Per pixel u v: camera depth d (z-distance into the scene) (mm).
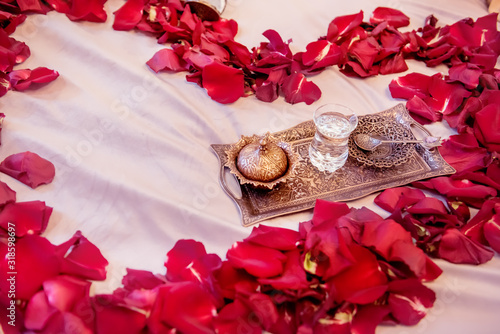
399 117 796
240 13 950
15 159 687
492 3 986
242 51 840
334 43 876
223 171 718
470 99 805
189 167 727
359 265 602
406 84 845
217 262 606
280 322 581
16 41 826
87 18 883
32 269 596
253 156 679
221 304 586
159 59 831
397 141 740
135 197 684
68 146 733
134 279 603
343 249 592
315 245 597
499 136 752
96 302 571
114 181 693
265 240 618
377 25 928
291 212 681
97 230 663
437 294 621
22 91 783
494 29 915
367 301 582
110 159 727
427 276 621
